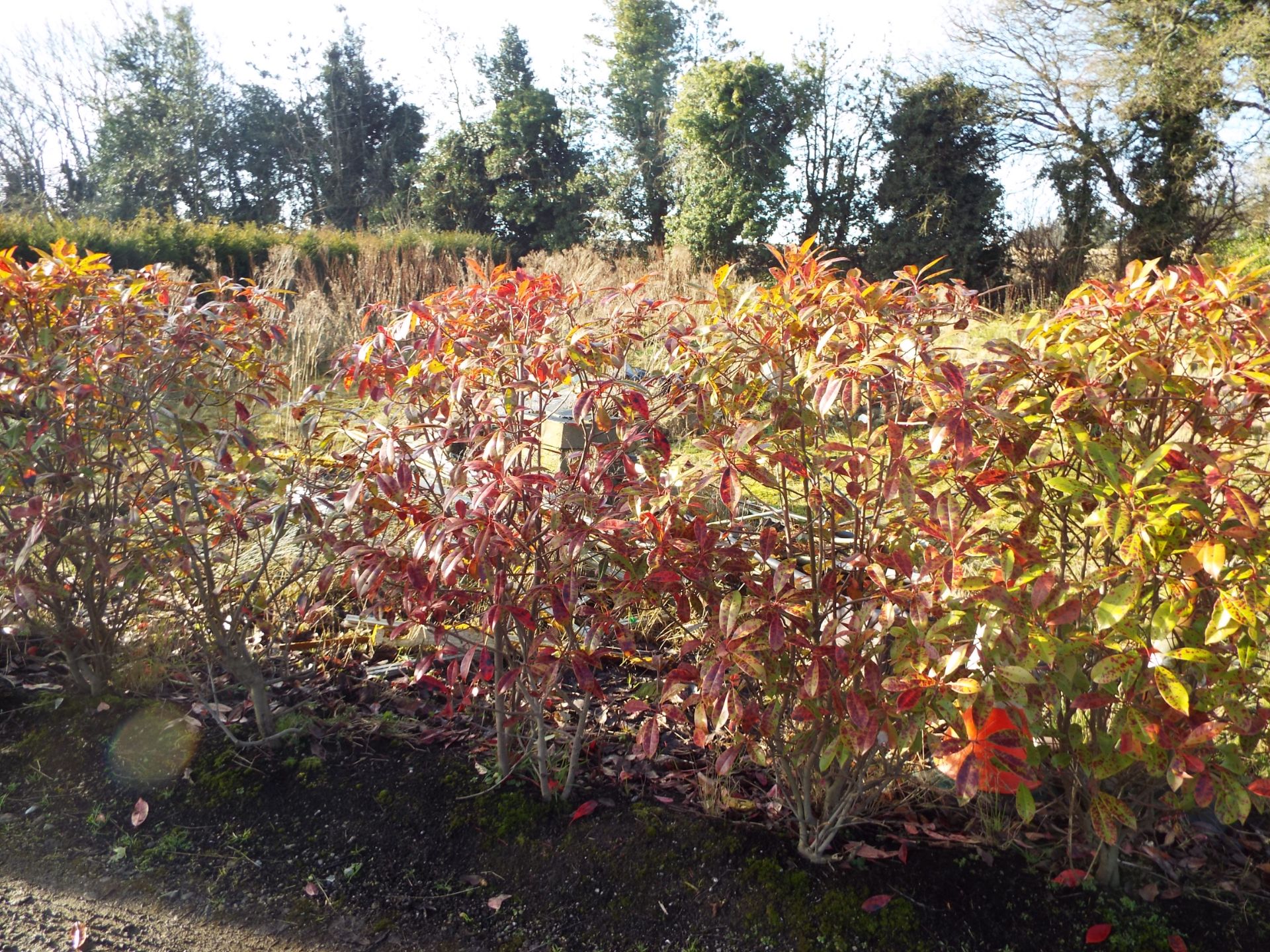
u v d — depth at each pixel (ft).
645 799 7.82
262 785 8.11
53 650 10.23
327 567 7.20
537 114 88.02
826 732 6.52
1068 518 7.00
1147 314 6.11
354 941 6.57
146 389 8.18
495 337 7.45
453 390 7.01
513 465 6.58
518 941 6.53
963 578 5.44
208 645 8.64
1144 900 6.68
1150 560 5.57
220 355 8.70
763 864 6.88
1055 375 6.08
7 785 8.25
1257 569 5.50
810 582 7.33
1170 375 5.90
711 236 67.46
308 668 9.86
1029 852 7.05
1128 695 5.67
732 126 65.98
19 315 8.54
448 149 92.07
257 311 9.30
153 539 8.32
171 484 8.19
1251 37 48.06
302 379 20.54
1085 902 6.63
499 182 91.35
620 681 9.73
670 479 6.40
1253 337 5.84
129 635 9.71
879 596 6.18
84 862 7.36
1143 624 5.86
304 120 102.89
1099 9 53.26
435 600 6.61
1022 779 5.63
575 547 6.07
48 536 8.20
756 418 6.68
